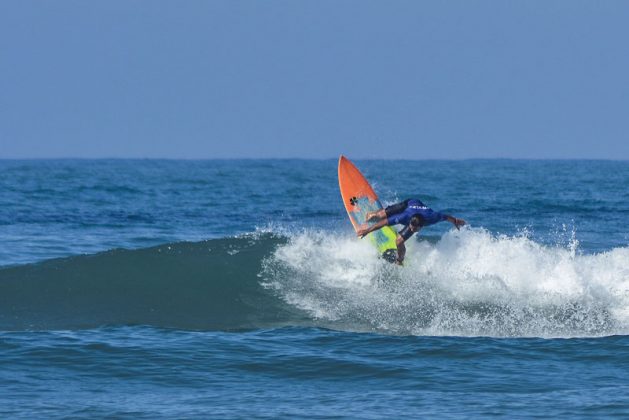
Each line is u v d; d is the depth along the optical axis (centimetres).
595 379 4012
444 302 5331
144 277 5728
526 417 3431
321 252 6044
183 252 6094
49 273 5800
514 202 18075
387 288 5512
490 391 3822
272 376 4072
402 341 4725
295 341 4716
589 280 5509
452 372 4138
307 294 5503
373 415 3475
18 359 4300
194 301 5441
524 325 5062
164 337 4788
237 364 4262
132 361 4288
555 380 3997
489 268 5619
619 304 5294
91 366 4197
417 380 4003
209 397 3734
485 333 4969
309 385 3931
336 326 5081
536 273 5556
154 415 3472
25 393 3753
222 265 5847
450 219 5750
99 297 5494
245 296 5488
